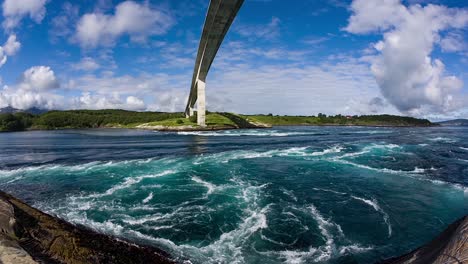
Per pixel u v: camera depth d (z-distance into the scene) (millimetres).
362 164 19266
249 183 14164
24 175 17234
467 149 27531
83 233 7457
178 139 46844
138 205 10844
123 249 6945
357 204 11023
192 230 8547
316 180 14789
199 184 13961
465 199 11695
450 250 3160
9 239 5559
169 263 6531
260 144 34188
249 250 7367
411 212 10227
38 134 79938
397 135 49938
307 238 8094
